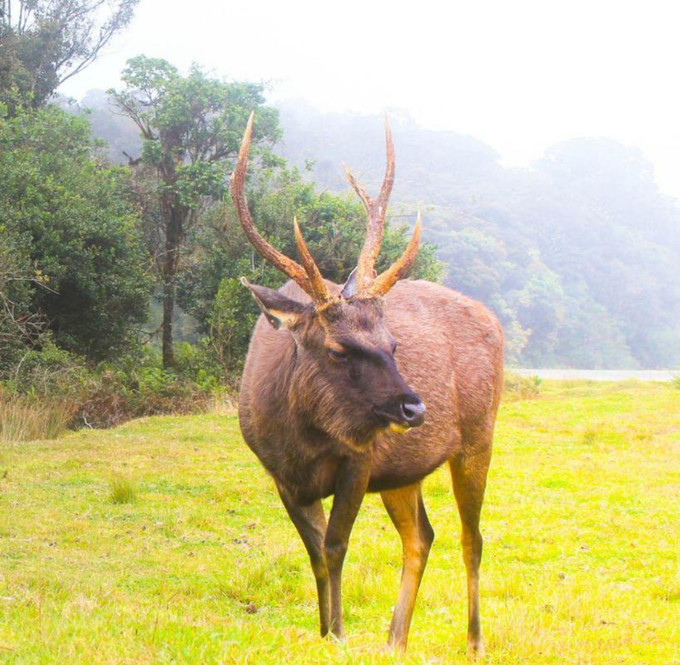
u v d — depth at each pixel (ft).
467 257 282.36
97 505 32.65
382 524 31.07
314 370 15.29
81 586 21.76
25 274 66.80
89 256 72.02
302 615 21.34
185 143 93.35
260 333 17.83
